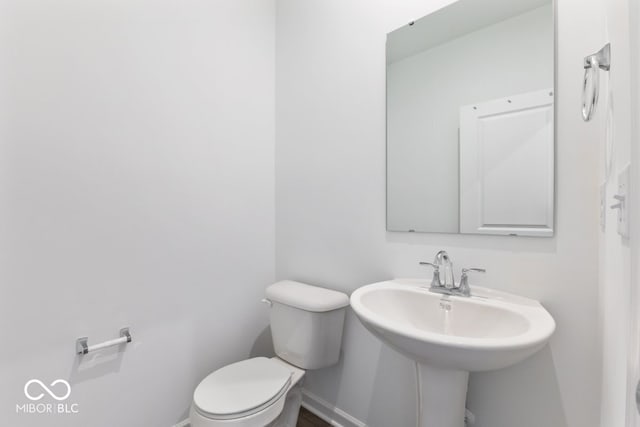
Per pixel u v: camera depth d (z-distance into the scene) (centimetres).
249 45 178
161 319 144
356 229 149
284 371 135
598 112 88
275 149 190
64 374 118
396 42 135
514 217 105
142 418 137
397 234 134
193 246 155
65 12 118
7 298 107
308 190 171
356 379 149
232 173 171
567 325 94
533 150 101
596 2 90
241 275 175
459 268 117
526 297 102
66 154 118
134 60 136
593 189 90
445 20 122
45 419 114
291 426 141
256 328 181
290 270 181
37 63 112
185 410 151
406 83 132
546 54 99
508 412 104
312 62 169
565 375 94
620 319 60
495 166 109
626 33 54
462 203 117
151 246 141
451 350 74
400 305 116
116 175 131
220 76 166
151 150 141
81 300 122
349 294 151
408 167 131
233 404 112
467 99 116
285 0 185
